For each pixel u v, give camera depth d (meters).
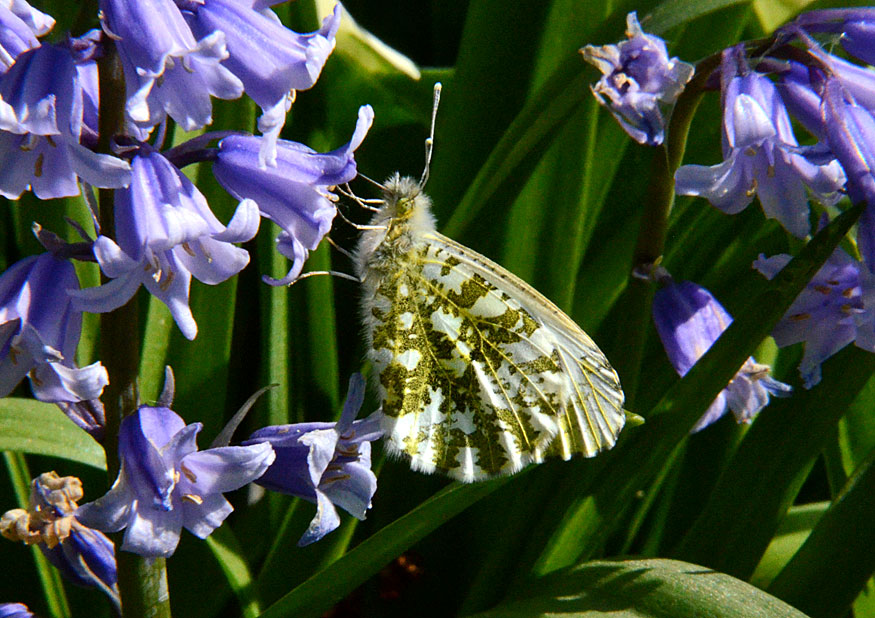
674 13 0.48
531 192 0.49
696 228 0.50
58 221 0.49
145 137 0.45
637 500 0.49
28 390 0.50
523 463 0.48
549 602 0.47
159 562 0.46
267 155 0.44
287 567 0.48
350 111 0.51
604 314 0.50
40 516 0.46
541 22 0.49
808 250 0.46
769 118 0.46
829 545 0.47
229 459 0.45
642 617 0.46
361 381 0.45
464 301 0.47
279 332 0.49
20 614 0.46
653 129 0.47
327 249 0.49
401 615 0.50
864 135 0.46
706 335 0.48
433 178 0.50
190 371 0.49
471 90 0.49
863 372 0.48
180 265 0.45
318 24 0.50
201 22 0.45
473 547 0.50
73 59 0.44
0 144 0.44
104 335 0.45
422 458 0.48
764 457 0.48
